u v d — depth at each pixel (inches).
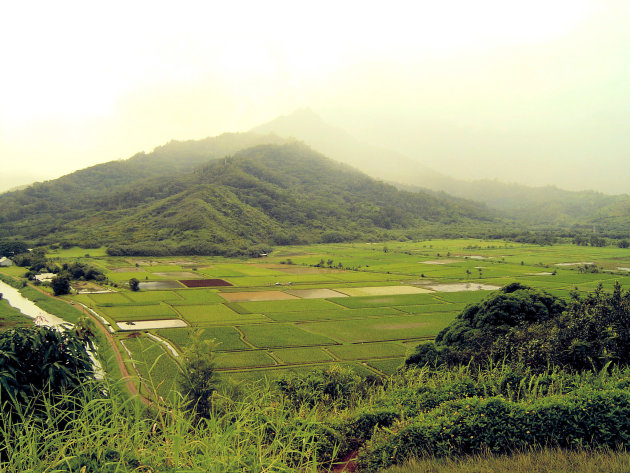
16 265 4926.2
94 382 266.1
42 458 207.6
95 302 3056.1
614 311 675.4
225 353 1934.1
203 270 5068.9
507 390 529.7
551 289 3284.9
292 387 823.7
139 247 6432.1
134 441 204.4
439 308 3016.7
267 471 216.2
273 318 2684.5
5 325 2222.0
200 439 212.5
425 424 404.2
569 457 332.2
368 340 2193.7
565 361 660.1
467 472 323.9
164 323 2495.1
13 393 270.8
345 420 479.8
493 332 1157.1
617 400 380.5
